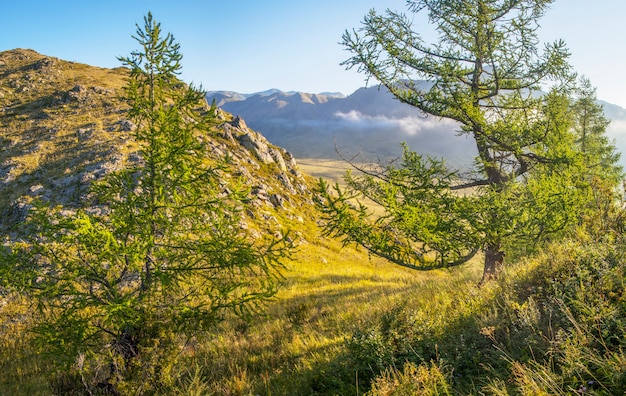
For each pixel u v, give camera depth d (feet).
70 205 74.38
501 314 18.85
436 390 13.80
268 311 50.42
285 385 23.18
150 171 26.32
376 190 33.71
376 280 86.89
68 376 28.94
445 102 33.09
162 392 22.09
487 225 29.60
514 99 35.60
